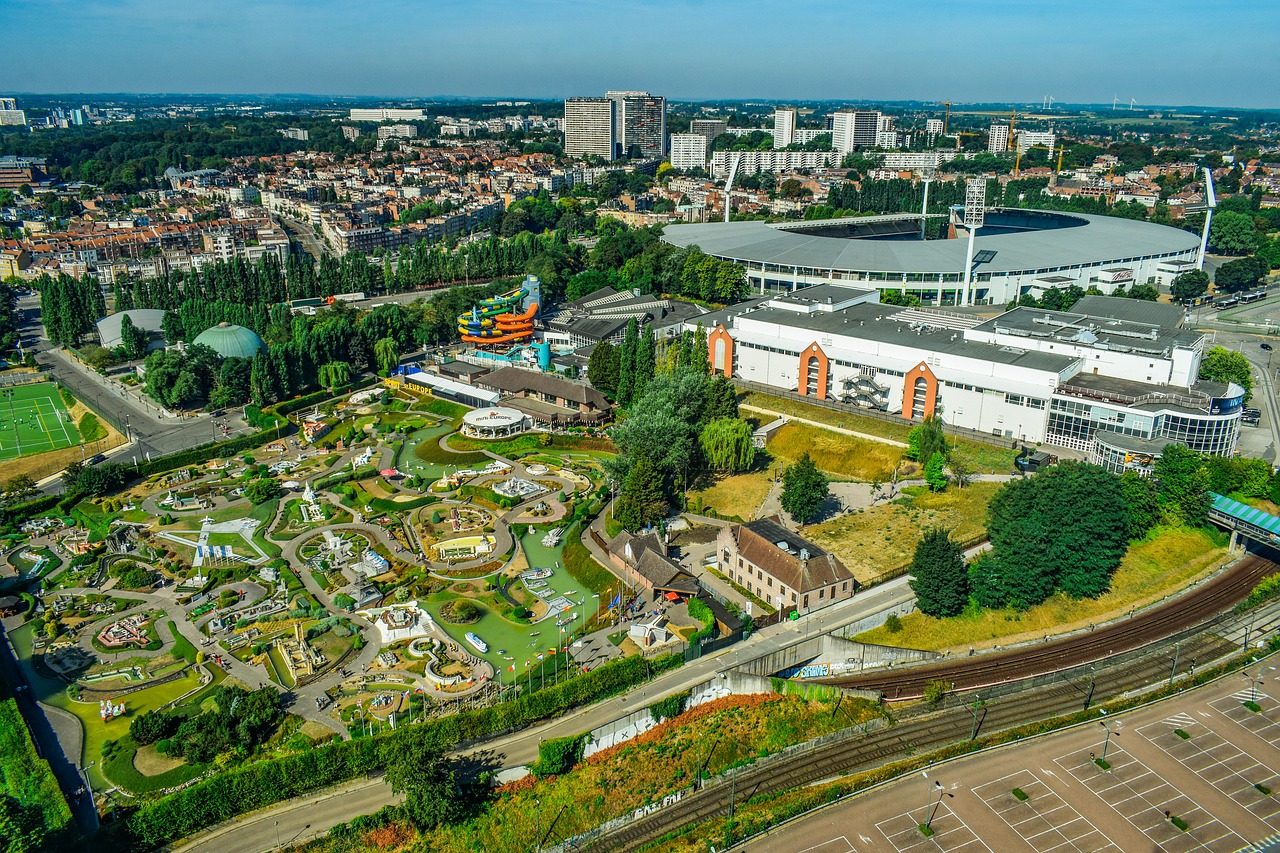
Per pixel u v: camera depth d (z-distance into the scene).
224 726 166.62
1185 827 147.12
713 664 187.38
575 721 172.75
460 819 149.75
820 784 158.88
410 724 165.50
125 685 184.25
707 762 164.88
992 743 166.50
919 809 152.12
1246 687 182.00
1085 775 159.25
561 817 152.12
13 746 163.00
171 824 146.88
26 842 134.12
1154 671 188.62
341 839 145.88
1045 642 199.50
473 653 194.88
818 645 192.62
